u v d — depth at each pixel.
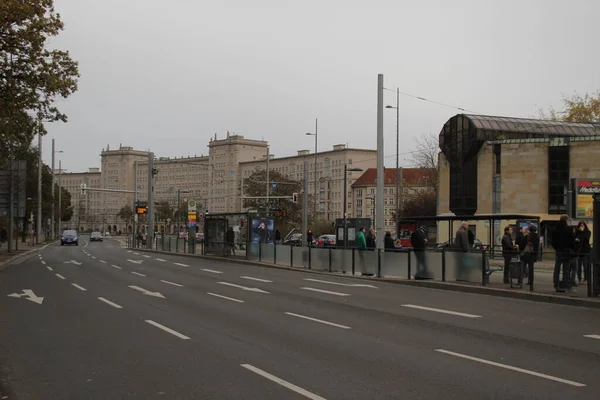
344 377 8.54
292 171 134.50
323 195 125.81
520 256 20.06
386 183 115.75
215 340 11.46
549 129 55.06
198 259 43.41
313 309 16.09
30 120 30.17
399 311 15.76
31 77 27.98
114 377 8.58
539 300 18.41
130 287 22.17
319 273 28.81
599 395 7.63
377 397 7.51
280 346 10.86
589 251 20.61
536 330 12.80
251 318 14.38
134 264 36.72
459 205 54.19
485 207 51.97
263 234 42.47
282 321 13.91
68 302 17.59
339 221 47.94
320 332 12.40
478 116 54.72
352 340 11.49
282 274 28.83
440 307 16.66
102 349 10.59
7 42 26.70
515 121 55.12
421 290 21.56
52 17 27.69
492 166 51.72
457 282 22.12
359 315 14.97
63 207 139.88
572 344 11.19
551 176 48.50
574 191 38.97
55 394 7.73
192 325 13.29
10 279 25.67
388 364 9.39
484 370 9.00
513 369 9.08
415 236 24.02
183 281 24.81
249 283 23.92
